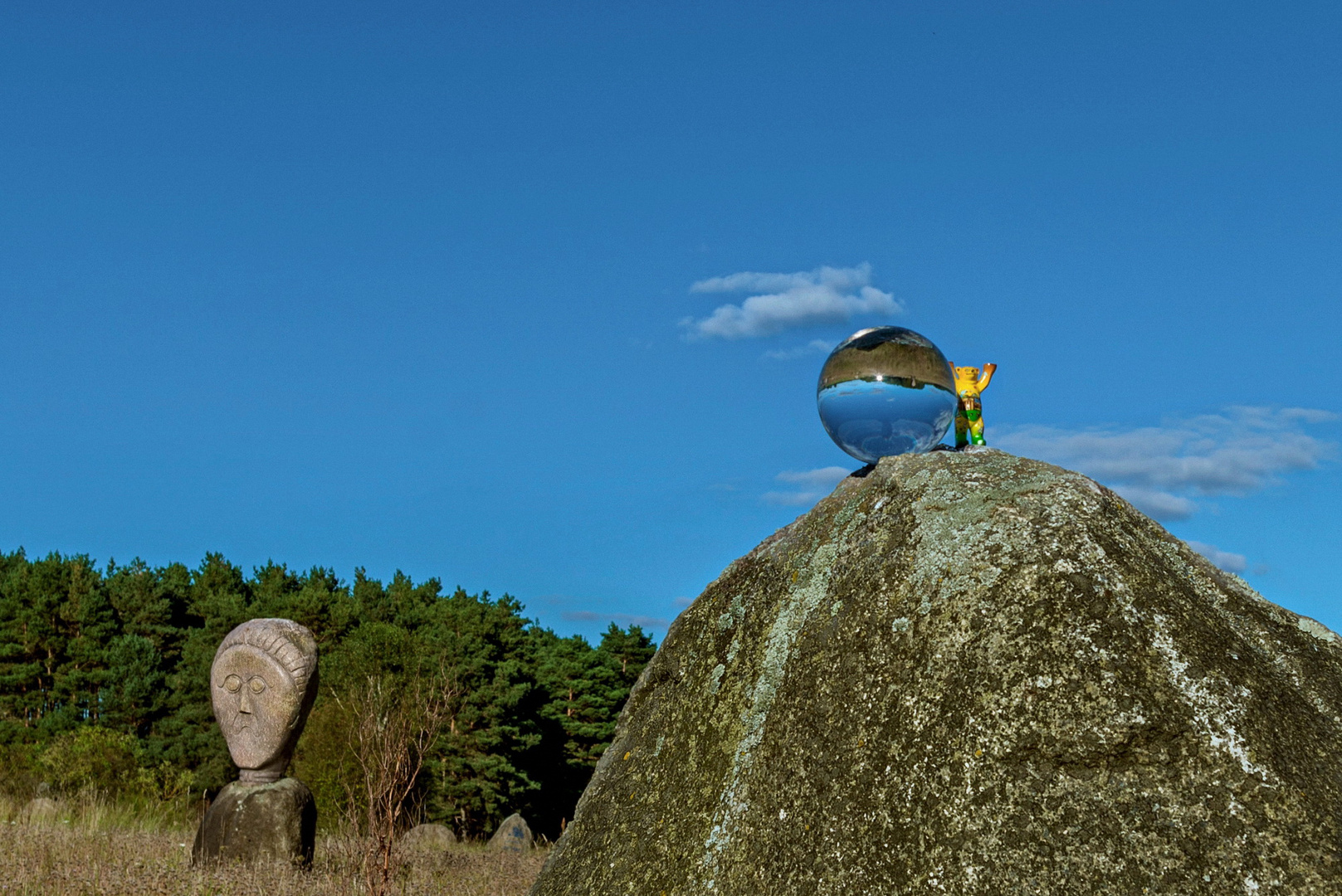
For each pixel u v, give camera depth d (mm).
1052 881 2377
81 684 32969
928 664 2693
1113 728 2461
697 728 3312
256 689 9852
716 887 2879
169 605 37094
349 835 9906
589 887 3260
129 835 10922
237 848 9297
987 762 2516
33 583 34875
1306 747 2504
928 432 3473
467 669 28078
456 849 14797
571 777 34812
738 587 3500
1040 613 2629
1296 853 2336
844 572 3074
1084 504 2814
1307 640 2814
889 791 2604
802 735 2873
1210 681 2527
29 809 12906
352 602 38031
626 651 36000
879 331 3527
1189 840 2369
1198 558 2957
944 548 2854
